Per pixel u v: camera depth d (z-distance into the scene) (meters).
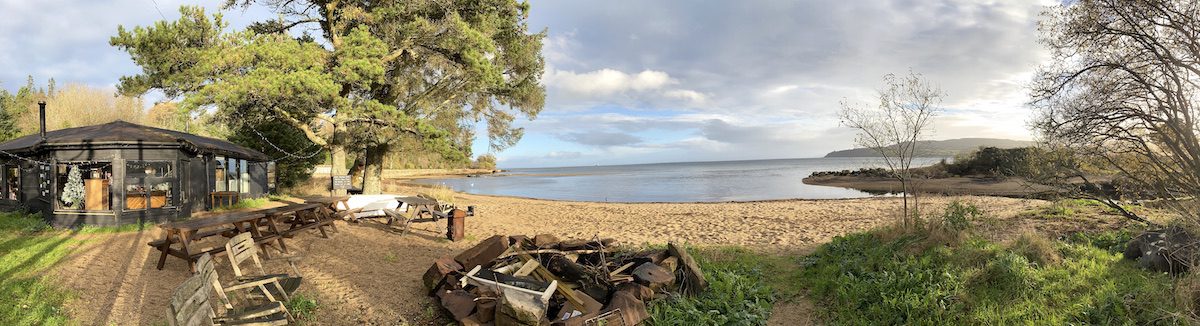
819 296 7.30
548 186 54.53
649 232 13.73
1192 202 6.90
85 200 12.49
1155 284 5.84
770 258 9.86
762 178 64.62
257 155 19.47
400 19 20.23
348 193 21.61
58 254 8.91
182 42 18.25
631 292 6.61
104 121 31.47
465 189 47.06
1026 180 9.48
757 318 6.46
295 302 6.50
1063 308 5.79
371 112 18.09
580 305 6.10
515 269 7.51
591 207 22.92
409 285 7.59
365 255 9.52
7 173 15.38
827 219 16.19
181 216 13.77
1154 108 7.76
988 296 6.19
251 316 5.36
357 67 17.08
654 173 109.25
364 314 6.44
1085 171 8.77
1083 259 7.04
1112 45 7.87
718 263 8.94
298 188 27.19
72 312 6.07
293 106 17.61
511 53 23.67
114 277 7.48
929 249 8.02
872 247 9.00
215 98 14.83
